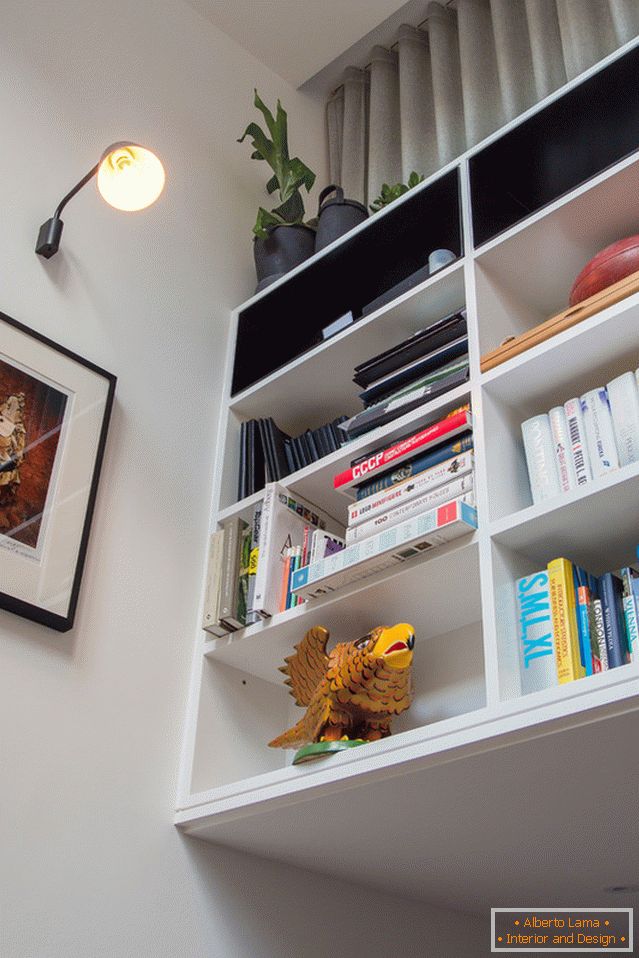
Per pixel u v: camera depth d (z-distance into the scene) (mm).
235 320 2543
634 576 1521
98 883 1735
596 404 1645
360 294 2424
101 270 2283
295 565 1997
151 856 1829
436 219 2205
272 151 2713
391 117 3029
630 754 1412
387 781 1563
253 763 2068
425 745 1494
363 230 2277
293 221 2635
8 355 1963
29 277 2111
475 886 2016
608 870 1847
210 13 2963
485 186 2100
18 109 2262
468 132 2697
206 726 2010
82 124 2398
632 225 1900
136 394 2230
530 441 1723
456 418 1775
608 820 1639
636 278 1669
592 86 1950
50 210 2225
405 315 2131
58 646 1859
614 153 2029
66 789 1765
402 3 3004
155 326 2352
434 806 1644
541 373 1762
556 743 1397
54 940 1641
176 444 2271
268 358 2535
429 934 2154
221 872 1916
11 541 1833
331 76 3277
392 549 1703
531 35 2646
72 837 1736
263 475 2297
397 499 1794
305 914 1990
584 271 1800
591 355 1717
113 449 2125
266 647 2031
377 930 2076
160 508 2168
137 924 1755
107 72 2541
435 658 1979
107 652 1939
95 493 2014
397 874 1996
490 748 1437
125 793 1850
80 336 2164
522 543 1636
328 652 2023
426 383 1925
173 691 2023
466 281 1963
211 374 2443
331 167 3135
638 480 1469
